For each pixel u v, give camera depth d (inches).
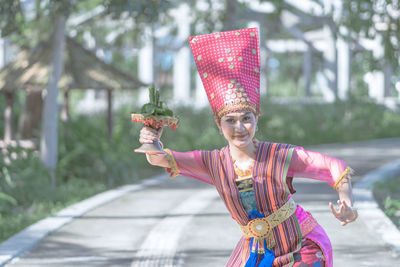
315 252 162.6
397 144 1144.8
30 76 595.8
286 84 2512.3
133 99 1110.4
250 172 163.8
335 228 389.1
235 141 160.1
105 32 1049.5
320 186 586.2
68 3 523.2
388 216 444.5
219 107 161.3
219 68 162.6
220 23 845.2
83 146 631.8
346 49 1380.4
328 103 1321.4
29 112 679.7
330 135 1194.6
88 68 625.9
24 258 323.9
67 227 405.1
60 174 592.1
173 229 396.2
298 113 1218.0
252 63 164.1
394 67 690.8
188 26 1087.0
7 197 470.0
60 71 575.5
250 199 164.1
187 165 167.8
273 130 1141.1
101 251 339.3
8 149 582.2
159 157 164.2
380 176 643.5
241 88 160.4
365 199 490.3
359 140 1247.5
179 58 1234.6
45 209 491.2
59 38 567.2
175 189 584.1
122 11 551.5
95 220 428.5
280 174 161.2
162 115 158.4
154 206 486.0
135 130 818.8
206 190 574.9
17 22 591.8
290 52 1776.6
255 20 1143.0
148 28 830.5
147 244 355.3
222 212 456.1
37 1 584.1
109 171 633.6
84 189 585.0
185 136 942.4
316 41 1519.4
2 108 757.3
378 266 298.2
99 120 914.7
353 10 681.0
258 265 163.9
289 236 163.5
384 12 657.0
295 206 167.5
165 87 1923.0
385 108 1561.3
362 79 1862.7
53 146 575.8
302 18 1181.7
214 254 329.4
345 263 304.3
